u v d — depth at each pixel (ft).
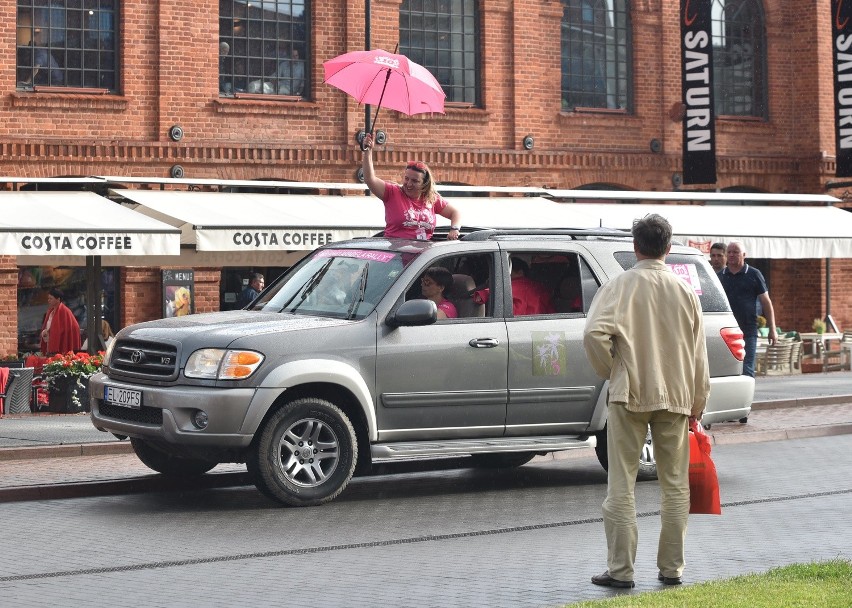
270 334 39.93
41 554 33.50
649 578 29.99
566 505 41.86
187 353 39.75
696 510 30.04
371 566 31.89
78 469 47.80
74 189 88.17
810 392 79.97
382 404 41.16
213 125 93.40
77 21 89.76
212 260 82.94
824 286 116.47
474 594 28.50
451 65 102.42
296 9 96.94
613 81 108.99
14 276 86.43
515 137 103.81
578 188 107.14
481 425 42.75
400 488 45.57
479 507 41.37
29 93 87.35
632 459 28.94
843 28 110.22
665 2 110.11
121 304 91.45
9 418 65.05
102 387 41.88
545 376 43.50
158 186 91.20
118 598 28.35
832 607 24.09
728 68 114.52
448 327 42.27
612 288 28.99
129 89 90.63
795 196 104.94
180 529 37.14
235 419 38.93
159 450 43.37
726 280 65.41
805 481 46.75
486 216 88.22
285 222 76.48
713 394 47.01
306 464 40.78
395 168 99.40
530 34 104.73
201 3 92.94
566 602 27.50
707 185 111.65
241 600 28.12
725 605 24.23
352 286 42.80
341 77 54.65
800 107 116.47
